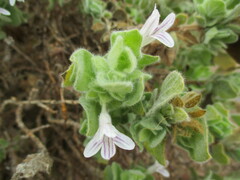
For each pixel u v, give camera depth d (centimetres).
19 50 10
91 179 10
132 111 6
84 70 6
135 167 9
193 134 6
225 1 8
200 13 8
